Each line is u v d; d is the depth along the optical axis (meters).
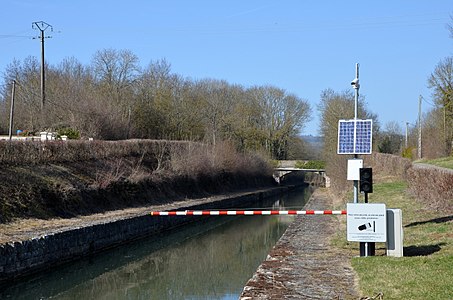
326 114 48.09
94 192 24.02
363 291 7.85
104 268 16.84
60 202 20.59
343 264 10.34
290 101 69.12
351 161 10.80
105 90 46.19
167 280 15.46
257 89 69.38
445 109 38.50
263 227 29.06
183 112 52.69
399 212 10.22
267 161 62.72
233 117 60.72
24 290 13.33
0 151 20.42
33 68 43.25
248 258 19.27
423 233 12.51
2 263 12.48
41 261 14.15
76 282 14.73
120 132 39.41
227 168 47.25
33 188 19.69
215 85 63.47
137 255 19.31
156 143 37.28
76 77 44.28
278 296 8.02
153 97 50.44
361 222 10.32
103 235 18.33
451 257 9.27
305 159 71.69
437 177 15.80
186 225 28.80
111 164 29.05
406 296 7.26
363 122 10.87
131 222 21.11
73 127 35.03
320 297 7.89
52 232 15.34
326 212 12.04
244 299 7.89
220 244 22.62
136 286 14.63
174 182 35.38
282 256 11.57
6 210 17.19
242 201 41.84
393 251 10.18
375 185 29.62
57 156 24.67
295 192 62.75
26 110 37.25
